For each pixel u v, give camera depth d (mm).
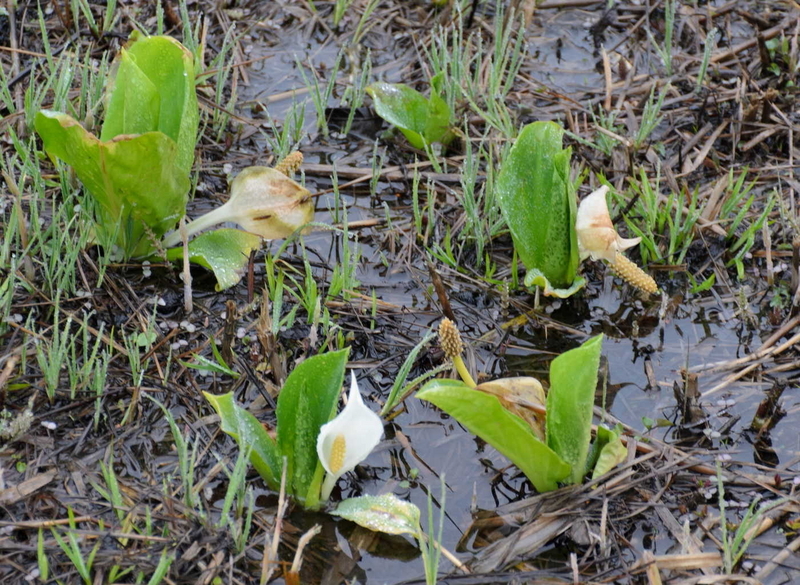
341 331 4258
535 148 4402
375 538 3332
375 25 7180
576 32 7270
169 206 4277
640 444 3721
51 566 3020
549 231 4410
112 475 3180
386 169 5652
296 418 3256
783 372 4262
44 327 4133
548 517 3354
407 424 3883
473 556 3289
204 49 6395
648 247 5004
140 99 4090
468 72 6215
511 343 4391
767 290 4832
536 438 3256
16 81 5711
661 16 7430
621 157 5668
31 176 4992
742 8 7461
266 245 4902
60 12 6328
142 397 3812
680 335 4508
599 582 3148
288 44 6898
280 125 5996
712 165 5754
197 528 3148
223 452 3607
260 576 3119
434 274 4238
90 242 4598
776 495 3561
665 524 3395
